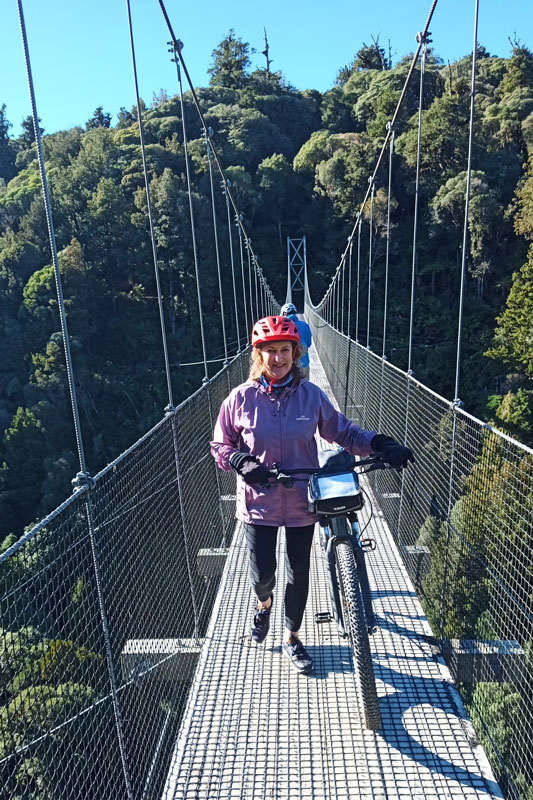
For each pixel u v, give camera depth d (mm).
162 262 31516
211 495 3100
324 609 2402
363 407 5004
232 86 54531
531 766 1728
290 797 1590
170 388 2418
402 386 3252
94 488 1468
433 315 29281
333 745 1742
